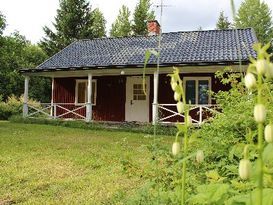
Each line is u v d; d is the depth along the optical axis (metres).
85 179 6.60
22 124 18.23
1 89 34.72
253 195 1.30
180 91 1.79
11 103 27.66
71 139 12.65
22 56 38.41
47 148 10.24
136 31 48.75
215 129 3.69
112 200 5.11
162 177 3.12
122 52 21.02
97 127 16.92
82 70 18.92
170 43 20.56
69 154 9.25
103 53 21.47
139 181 6.22
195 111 17.97
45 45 44.53
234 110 4.09
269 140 1.16
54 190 5.82
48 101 37.50
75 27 44.78
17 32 36.00
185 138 1.78
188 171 3.10
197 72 18.16
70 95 21.58
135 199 3.11
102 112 20.56
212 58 17.08
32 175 6.83
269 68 1.16
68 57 21.80
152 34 22.72
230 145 3.38
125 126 17.02
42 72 20.09
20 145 10.63
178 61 17.11
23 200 5.31
